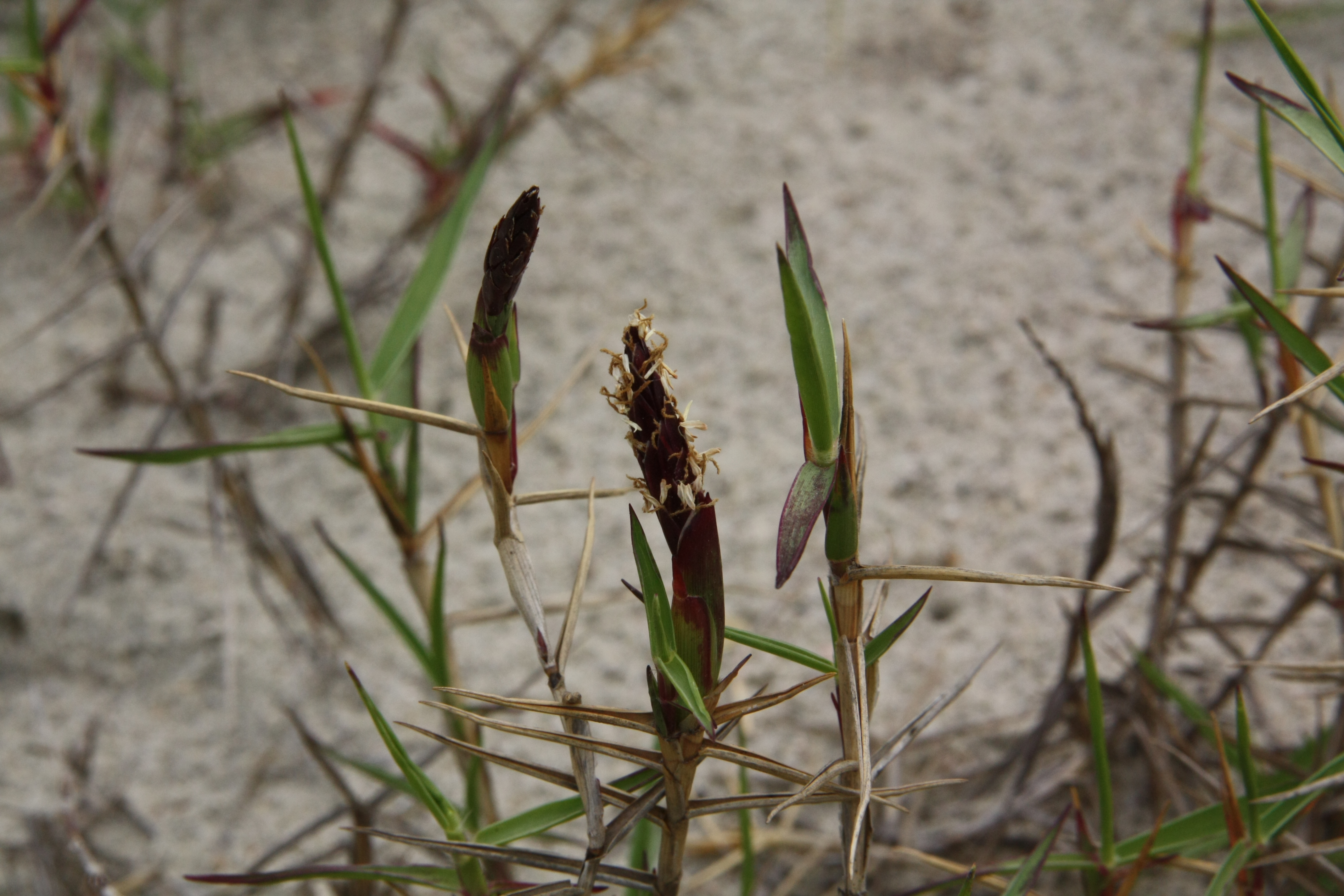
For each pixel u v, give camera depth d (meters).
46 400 1.18
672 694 0.60
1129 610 0.95
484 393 0.61
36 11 0.86
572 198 1.30
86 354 1.21
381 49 1.42
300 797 0.95
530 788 0.93
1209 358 0.78
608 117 1.36
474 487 0.70
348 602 1.05
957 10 1.40
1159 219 1.20
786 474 1.09
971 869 0.67
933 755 0.90
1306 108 0.64
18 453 1.15
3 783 0.97
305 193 0.69
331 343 1.20
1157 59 1.32
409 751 0.97
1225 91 1.28
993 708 0.92
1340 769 0.65
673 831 0.62
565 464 1.12
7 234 1.31
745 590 1.02
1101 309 1.15
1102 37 1.35
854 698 0.61
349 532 1.10
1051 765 0.87
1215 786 0.72
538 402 1.16
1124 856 0.69
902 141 1.30
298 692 1.00
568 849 0.89
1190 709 0.74
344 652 1.02
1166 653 0.83
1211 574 0.96
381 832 0.63
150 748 0.99
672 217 1.27
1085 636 0.67
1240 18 1.33
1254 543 0.78
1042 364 1.12
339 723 0.99
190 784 0.97
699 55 1.40
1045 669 0.94
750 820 0.75
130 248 1.29
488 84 1.41
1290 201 1.18
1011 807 0.79
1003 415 1.10
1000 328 1.15
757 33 1.42
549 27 1.28
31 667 1.04
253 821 0.94
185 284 1.00
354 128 1.22
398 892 0.70
